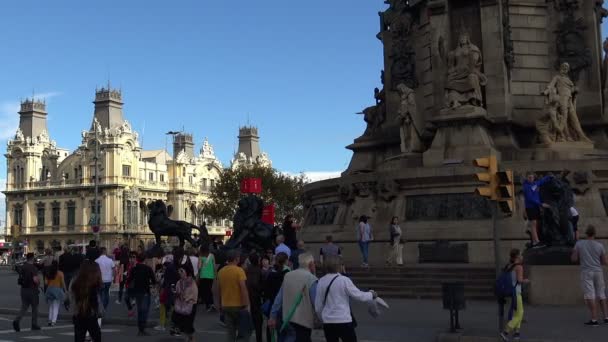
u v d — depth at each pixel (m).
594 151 29.36
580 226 26.27
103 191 122.19
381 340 14.89
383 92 38.44
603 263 15.87
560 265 19.47
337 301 10.02
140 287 18.11
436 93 32.91
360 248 27.39
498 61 31.00
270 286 12.95
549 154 29.16
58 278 20.98
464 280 23.19
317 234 32.78
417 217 28.73
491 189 15.70
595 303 15.77
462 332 14.84
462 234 27.11
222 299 13.14
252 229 24.95
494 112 30.84
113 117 130.12
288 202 90.19
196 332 17.86
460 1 32.34
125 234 117.06
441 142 30.09
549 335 14.28
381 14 38.53
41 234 127.88
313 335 16.73
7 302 28.20
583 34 32.31
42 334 18.62
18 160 133.12
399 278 24.44
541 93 31.44
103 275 23.09
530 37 32.53
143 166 129.75
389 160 33.47
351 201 31.86
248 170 91.88
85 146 124.62
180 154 138.75
